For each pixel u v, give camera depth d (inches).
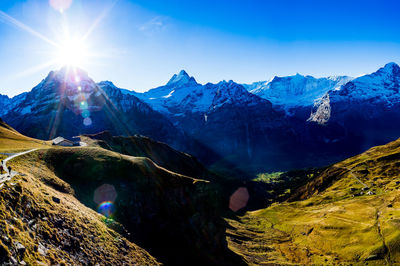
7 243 778.2
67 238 1133.7
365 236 4367.6
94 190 2244.1
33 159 2265.0
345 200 7362.2
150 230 2233.0
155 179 2738.7
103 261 1202.0
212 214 3142.2
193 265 2160.4
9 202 1013.8
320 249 4569.4
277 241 5388.8
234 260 3058.6
